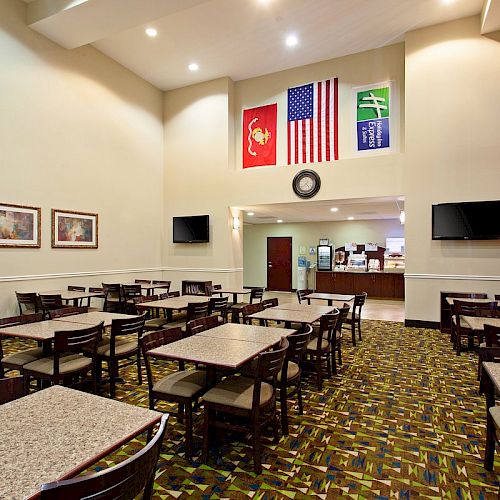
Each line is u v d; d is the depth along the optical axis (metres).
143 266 8.20
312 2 5.66
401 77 6.87
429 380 3.79
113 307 6.66
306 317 3.67
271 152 7.95
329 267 11.84
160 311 7.18
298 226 12.50
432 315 6.32
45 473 1.07
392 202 7.39
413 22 6.20
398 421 2.88
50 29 5.85
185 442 2.41
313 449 2.46
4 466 1.10
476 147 6.04
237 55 7.24
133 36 6.58
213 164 8.26
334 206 8.04
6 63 5.47
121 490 1.06
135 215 7.98
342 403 3.21
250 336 2.84
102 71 7.17
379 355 4.69
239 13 5.92
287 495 2.00
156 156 8.62
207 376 2.49
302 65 7.66
